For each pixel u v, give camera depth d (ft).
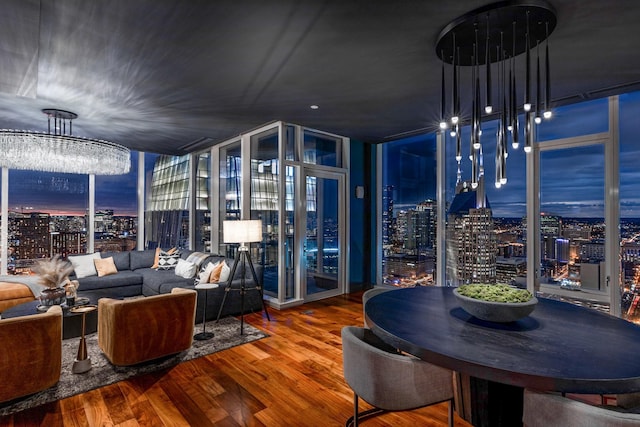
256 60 8.49
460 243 15.52
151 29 7.04
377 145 19.58
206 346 10.75
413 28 7.00
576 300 11.86
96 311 11.67
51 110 12.53
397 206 18.65
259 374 8.92
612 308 11.01
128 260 18.65
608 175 11.16
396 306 6.78
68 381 8.43
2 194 16.60
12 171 16.96
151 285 15.70
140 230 20.92
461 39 7.13
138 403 7.51
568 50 7.70
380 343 6.88
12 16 6.49
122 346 8.76
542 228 12.79
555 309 6.63
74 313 9.06
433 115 13.24
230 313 14.10
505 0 6.01
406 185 18.16
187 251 19.58
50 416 7.00
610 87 10.01
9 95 11.01
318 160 17.10
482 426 5.30
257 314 14.39
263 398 7.77
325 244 17.43
